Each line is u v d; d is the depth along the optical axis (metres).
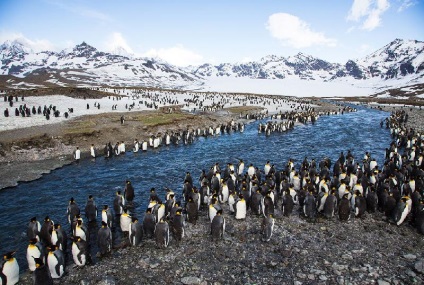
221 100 113.06
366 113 88.25
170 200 18.55
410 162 27.48
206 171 29.30
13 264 12.38
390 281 12.27
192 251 14.78
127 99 91.69
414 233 16.42
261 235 15.98
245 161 33.12
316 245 15.16
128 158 34.41
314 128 58.72
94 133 40.97
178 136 44.34
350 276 12.66
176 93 143.50
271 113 85.50
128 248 15.23
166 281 12.65
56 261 12.72
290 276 12.77
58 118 49.91
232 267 13.48
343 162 29.77
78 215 16.45
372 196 18.75
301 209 19.52
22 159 31.45
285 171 24.94
